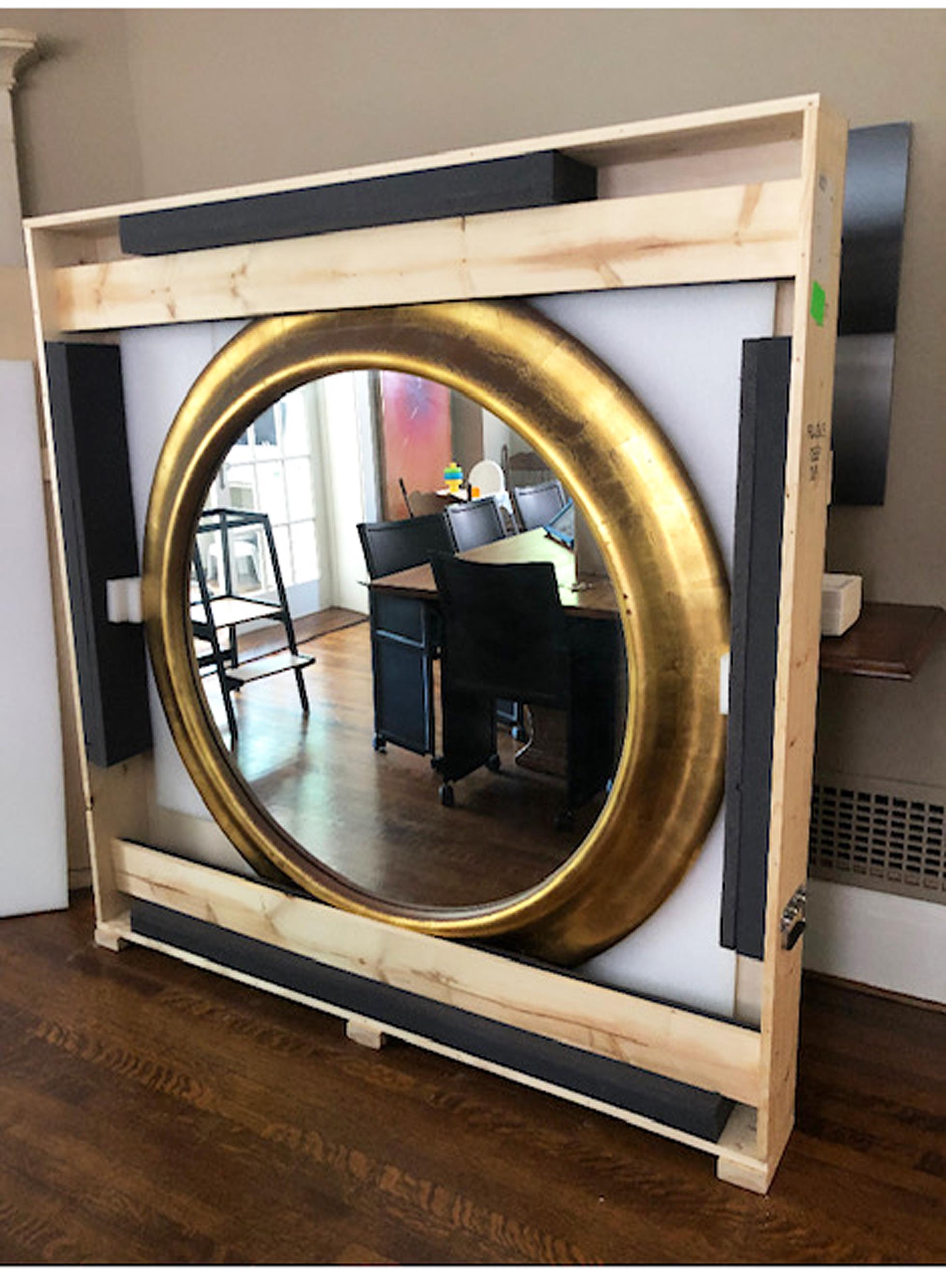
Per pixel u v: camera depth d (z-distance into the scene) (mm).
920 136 1882
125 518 2242
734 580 1520
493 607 1896
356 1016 2062
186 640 2217
